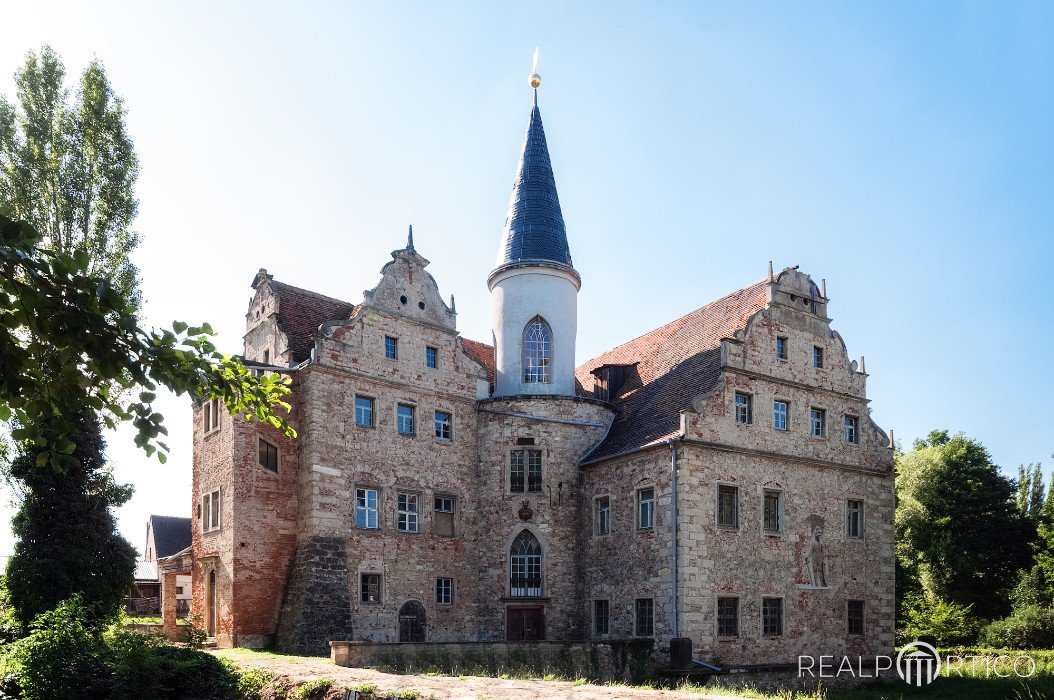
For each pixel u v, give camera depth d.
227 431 30.55
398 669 23.78
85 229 33.62
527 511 34.41
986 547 58.00
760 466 33.06
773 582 32.38
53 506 28.89
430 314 34.91
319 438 30.36
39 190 32.84
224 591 29.45
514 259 38.22
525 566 34.28
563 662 27.77
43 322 8.07
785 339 35.47
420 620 32.06
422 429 33.69
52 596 27.69
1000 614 56.56
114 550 29.66
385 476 32.06
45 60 33.88
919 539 59.16
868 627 35.28
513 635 33.75
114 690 20.03
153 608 52.94
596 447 36.06
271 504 30.16
